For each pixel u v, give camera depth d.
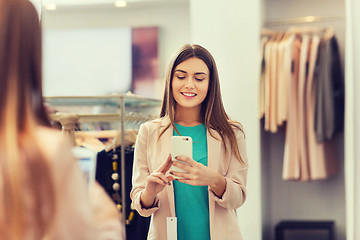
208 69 1.66
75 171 0.75
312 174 3.75
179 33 5.08
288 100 3.77
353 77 3.05
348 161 3.23
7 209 0.68
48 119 0.80
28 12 0.78
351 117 3.10
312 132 3.77
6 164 0.69
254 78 3.47
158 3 5.01
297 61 3.83
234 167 1.65
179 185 1.62
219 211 1.61
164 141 1.65
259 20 3.50
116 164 2.38
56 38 5.20
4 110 0.71
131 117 2.55
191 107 1.67
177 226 1.60
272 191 4.30
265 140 4.04
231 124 1.71
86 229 0.73
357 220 3.04
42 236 0.69
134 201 1.62
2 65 0.73
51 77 5.20
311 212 4.25
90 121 2.35
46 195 0.70
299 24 4.16
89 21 5.20
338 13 4.14
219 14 3.54
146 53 5.07
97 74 5.14
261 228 3.58
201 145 1.66
